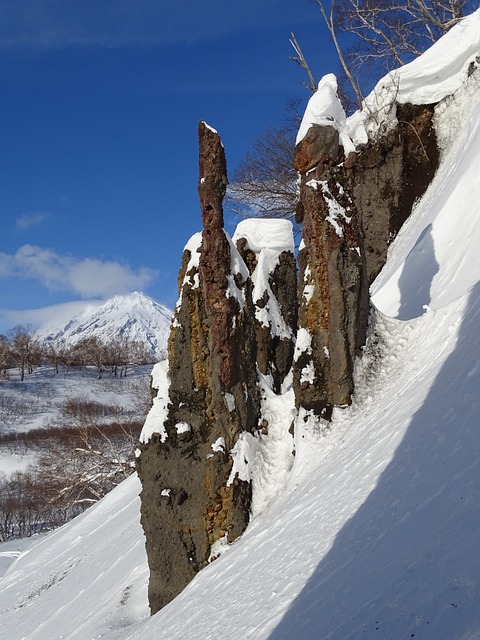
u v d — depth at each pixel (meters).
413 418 5.48
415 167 15.47
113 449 32.16
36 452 50.47
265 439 8.13
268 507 7.50
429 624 3.04
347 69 22.28
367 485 5.09
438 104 15.69
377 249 15.18
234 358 7.95
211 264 8.02
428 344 7.07
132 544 11.85
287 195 27.97
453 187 12.48
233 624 4.81
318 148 7.44
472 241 10.07
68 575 13.80
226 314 7.92
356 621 3.50
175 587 7.93
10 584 16.73
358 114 16.11
